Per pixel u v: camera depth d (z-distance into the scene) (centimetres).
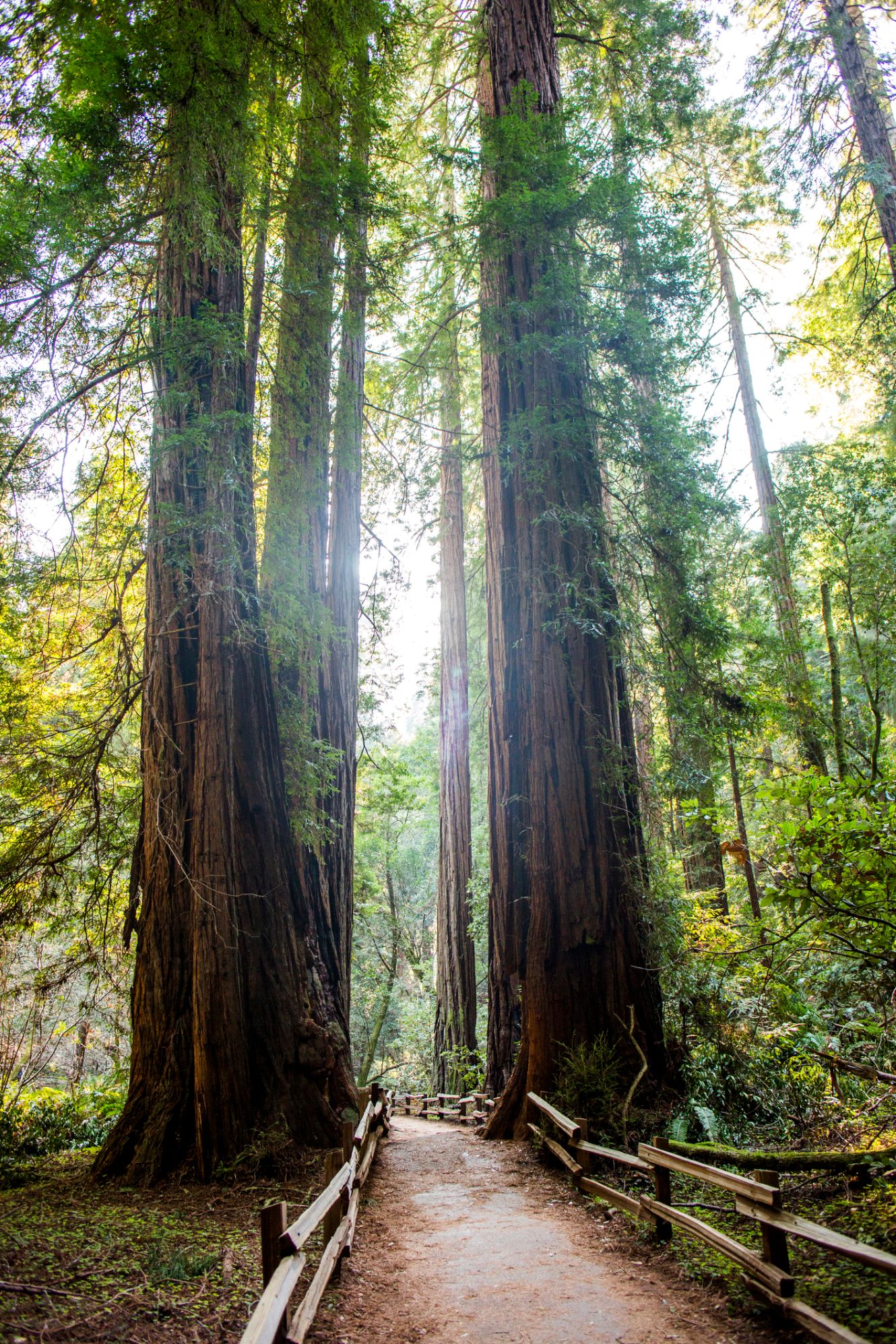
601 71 1578
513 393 1154
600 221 1029
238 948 823
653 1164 559
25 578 743
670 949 939
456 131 1884
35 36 598
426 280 1670
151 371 855
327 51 801
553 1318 432
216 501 808
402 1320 444
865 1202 504
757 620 1419
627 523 1105
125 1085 1248
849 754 1302
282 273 1013
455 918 1855
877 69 1283
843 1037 870
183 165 669
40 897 942
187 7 659
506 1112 958
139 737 1112
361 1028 2727
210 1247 554
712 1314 417
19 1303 403
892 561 1285
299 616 1025
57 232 608
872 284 1571
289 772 977
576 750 988
